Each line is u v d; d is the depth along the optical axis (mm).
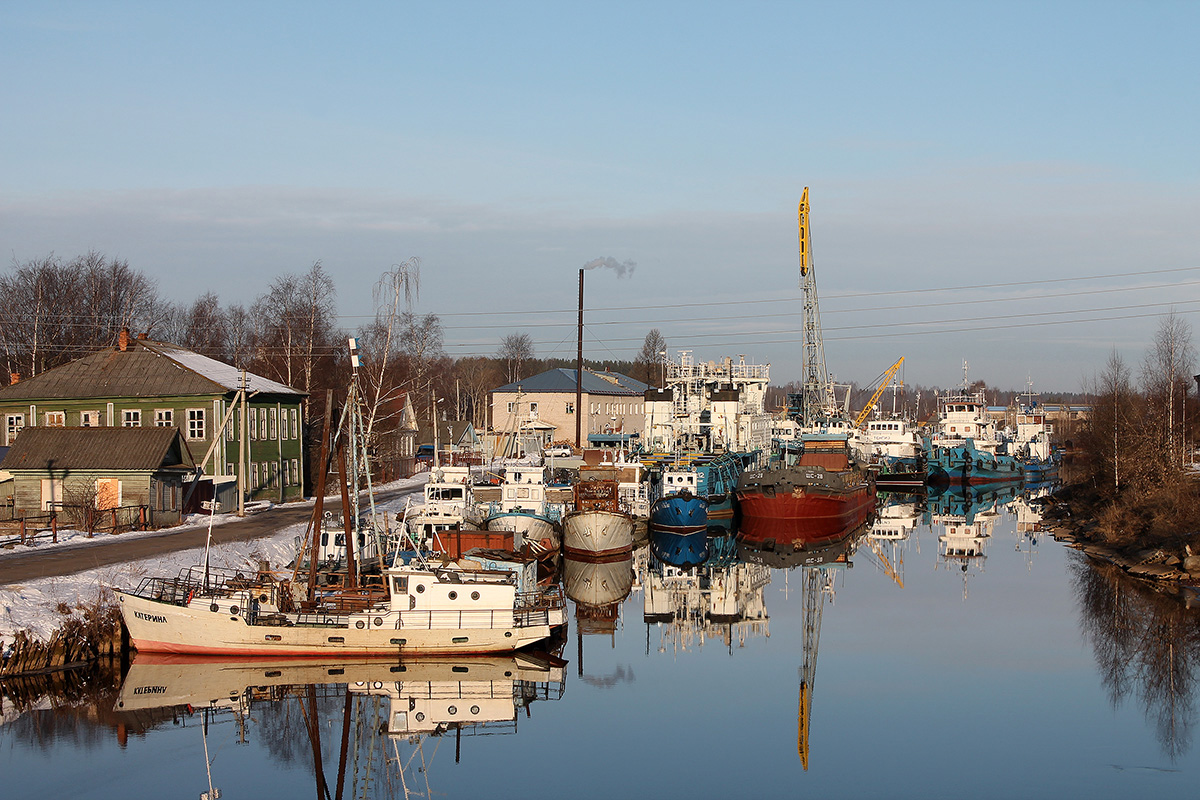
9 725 35375
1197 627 52250
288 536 61219
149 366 80188
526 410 151375
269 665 42031
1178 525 72062
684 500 81188
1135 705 39594
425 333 114750
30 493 65500
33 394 79562
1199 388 153875
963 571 72125
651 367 190875
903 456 152250
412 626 42594
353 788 30766
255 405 82312
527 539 63719
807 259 127938
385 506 80938
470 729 36188
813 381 129250
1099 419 105125
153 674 40562
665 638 51312
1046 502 123812
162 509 66000
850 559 78438
